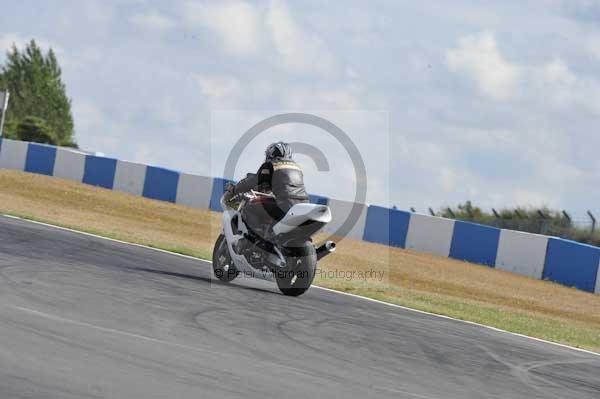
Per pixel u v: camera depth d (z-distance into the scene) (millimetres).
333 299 42781
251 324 30438
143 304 30922
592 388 28953
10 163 122500
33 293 29500
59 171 118500
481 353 32750
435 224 95125
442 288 70812
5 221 55969
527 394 25938
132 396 18531
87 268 38688
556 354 36250
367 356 28094
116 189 113812
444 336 35938
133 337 24703
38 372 19172
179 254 54062
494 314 53938
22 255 39875
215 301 34562
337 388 22578
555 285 84688
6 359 19781
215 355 24141
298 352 26797
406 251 93812
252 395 20297
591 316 68688
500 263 90562
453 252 93688
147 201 107125
